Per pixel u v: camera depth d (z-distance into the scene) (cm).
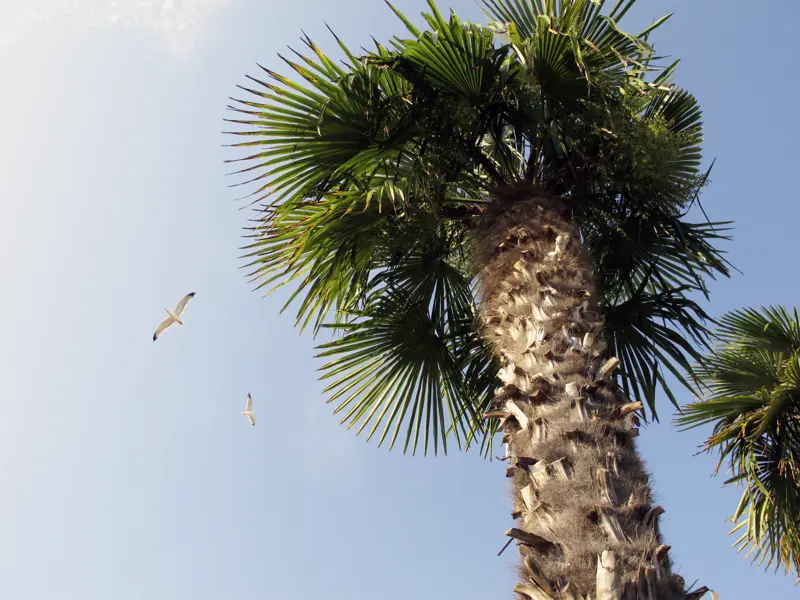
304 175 600
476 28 577
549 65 595
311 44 567
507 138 679
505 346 496
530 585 371
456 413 699
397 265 658
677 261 700
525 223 551
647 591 351
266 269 613
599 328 487
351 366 681
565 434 415
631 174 602
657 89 626
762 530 689
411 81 595
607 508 380
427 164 596
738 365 776
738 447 705
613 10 620
